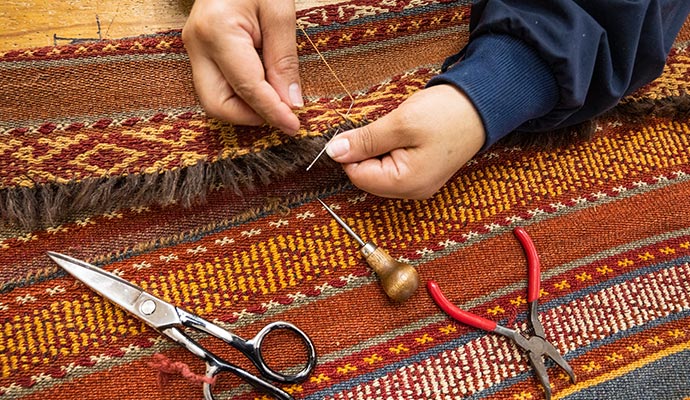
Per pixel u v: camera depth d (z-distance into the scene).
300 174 0.77
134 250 0.73
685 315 0.79
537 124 0.77
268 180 0.75
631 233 0.81
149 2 0.82
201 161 0.73
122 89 0.75
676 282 0.80
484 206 0.79
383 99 0.79
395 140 0.67
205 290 0.73
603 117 0.84
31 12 0.79
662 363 0.77
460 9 0.85
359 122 0.76
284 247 0.75
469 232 0.78
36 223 0.72
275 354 0.73
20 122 0.72
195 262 0.74
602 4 0.69
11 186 0.70
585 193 0.82
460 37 0.85
